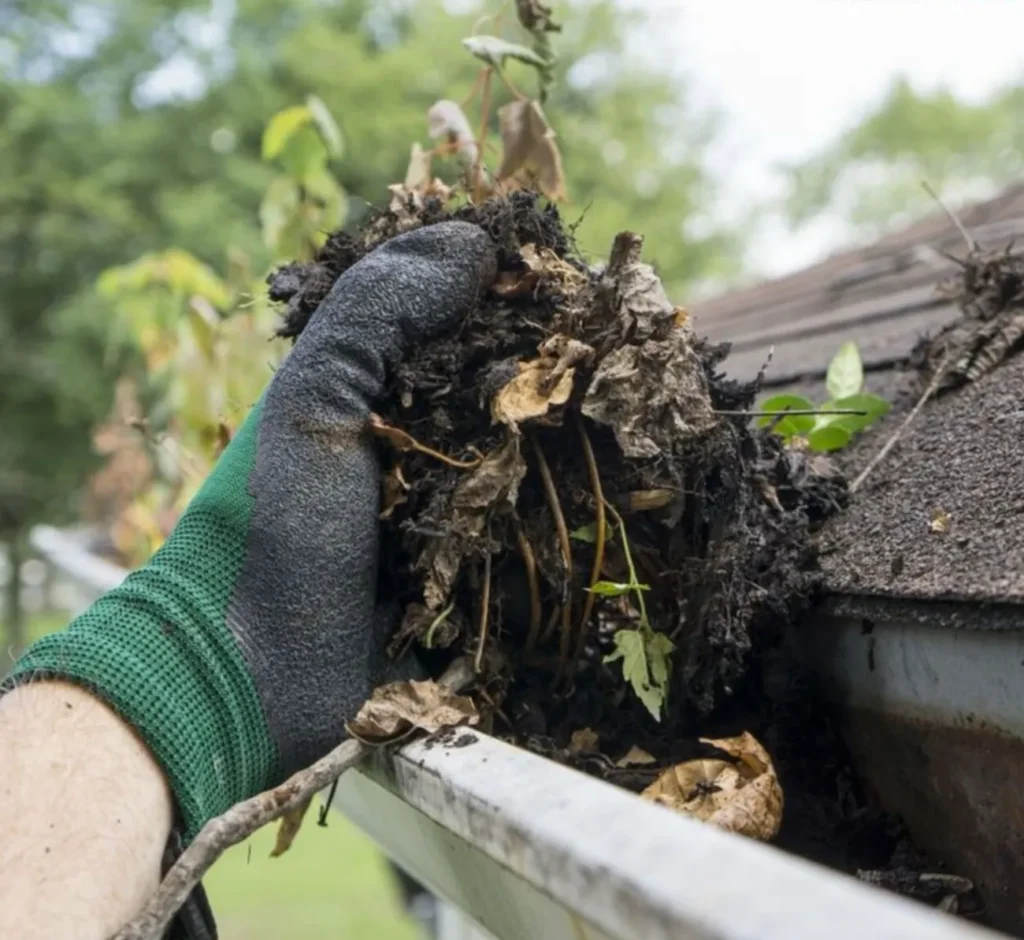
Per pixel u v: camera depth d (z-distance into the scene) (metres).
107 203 10.10
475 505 0.87
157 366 2.71
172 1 10.84
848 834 0.88
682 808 0.83
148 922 0.70
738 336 2.46
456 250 0.92
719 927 0.41
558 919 0.62
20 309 10.89
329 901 5.26
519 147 1.28
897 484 1.02
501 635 0.94
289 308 1.06
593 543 0.91
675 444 0.89
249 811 0.76
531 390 0.88
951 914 0.78
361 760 0.88
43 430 11.01
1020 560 0.73
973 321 1.25
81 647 0.79
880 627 0.85
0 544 12.16
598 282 0.93
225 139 10.53
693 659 0.91
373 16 11.74
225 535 0.85
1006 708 0.72
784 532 0.94
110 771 0.73
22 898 0.65
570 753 0.92
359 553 0.87
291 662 0.83
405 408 0.92
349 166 9.79
